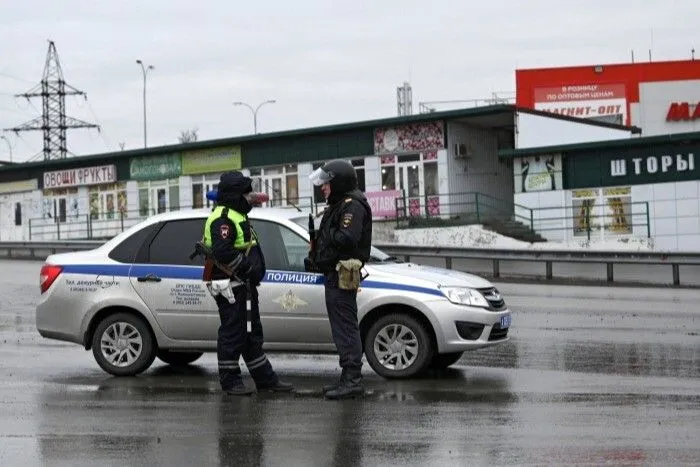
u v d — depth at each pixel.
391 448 9.41
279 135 56.38
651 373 14.14
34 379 14.07
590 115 82.75
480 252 37.22
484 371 14.51
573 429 10.16
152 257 14.51
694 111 81.88
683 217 47.28
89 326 14.64
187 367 15.48
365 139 54.12
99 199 65.38
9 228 70.38
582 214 49.00
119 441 9.87
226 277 12.45
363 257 12.37
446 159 51.66
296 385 13.40
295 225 14.23
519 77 83.31
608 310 24.34
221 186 12.59
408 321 13.70
